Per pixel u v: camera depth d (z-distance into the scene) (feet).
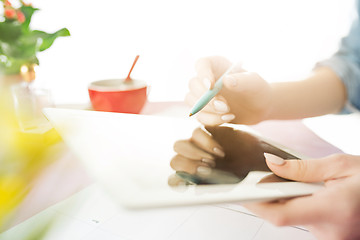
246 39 6.07
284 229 1.37
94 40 5.77
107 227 1.38
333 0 5.69
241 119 2.41
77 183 1.69
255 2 6.31
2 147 0.52
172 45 5.88
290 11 6.34
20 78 2.09
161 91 3.78
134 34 5.97
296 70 5.06
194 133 1.61
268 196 1.04
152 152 1.26
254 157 1.39
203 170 1.17
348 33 3.17
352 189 1.16
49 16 5.46
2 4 2.54
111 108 2.23
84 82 3.99
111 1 5.75
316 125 2.58
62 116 1.55
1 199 0.50
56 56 5.09
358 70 2.84
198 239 1.31
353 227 1.15
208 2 6.17
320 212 1.11
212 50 5.75
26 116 1.71
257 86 2.26
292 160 1.29
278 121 2.64
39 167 0.56
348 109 2.83
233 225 1.41
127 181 0.90
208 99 1.94
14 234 1.18
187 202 0.85
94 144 1.19
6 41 2.28
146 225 1.40
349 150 2.14
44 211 1.39
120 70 4.79
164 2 6.02
